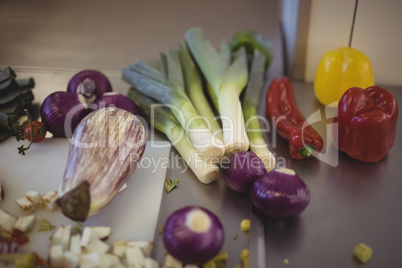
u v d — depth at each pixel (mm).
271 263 400
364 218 448
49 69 766
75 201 399
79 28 972
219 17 1042
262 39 794
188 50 725
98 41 914
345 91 545
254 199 430
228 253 418
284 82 648
